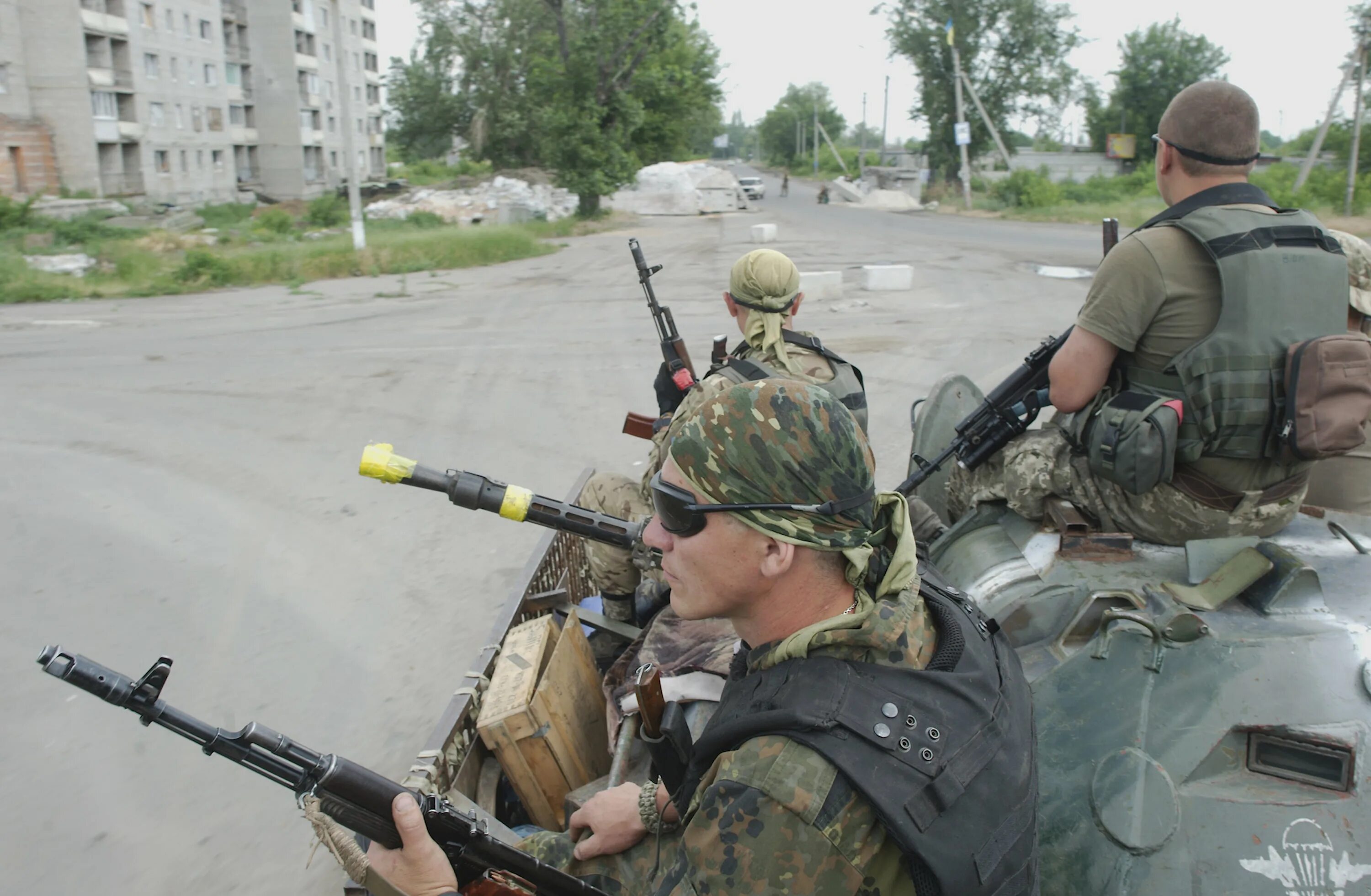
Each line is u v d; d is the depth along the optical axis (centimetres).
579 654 328
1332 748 200
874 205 5203
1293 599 226
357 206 2394
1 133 4669
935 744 136
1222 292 242
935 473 356
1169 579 252
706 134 13400
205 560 645
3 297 1850
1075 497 278
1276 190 3438
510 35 5169
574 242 2989
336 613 573
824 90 12088
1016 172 4428
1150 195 4344
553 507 215
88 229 3422
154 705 153
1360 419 235
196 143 5906
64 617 570
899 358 1139
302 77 6512
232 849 386
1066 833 207
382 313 1622
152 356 1275
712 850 133
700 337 1320
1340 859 192
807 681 142
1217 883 195
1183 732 209
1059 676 226
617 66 3809
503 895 180
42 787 425
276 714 474
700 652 298
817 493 143
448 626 555
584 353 1235
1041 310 1461
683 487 145
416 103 5503
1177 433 247
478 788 305
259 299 1855
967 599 171
